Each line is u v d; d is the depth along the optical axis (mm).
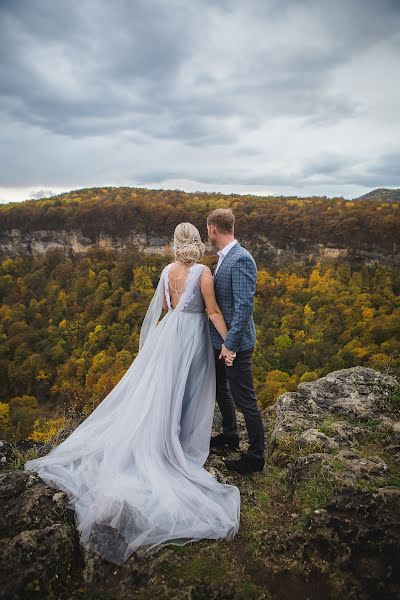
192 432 2734
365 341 34250
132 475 2355
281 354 34062
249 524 2332
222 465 2889
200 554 2076
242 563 2064
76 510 2232
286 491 2637
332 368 30984
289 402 3887
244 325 2461
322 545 2096
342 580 1937
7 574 1878
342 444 3111
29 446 3396
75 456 2613
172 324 2656
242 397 2707
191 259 2637
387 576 1903
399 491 2336
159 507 2164
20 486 2436
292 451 3039
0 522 2174
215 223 2586
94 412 2885
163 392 2576
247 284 2469
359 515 2203
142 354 2840
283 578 1989
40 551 1986
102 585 1930
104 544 2059
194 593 1867
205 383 2766
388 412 3662
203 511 2240
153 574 1949
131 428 2553
